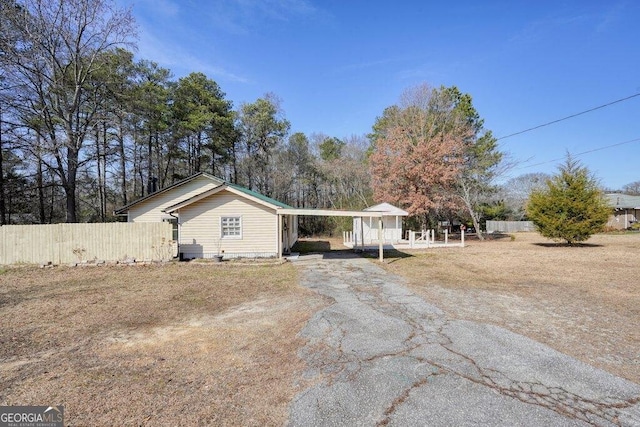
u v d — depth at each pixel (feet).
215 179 57.93
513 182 145.69
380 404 10.09
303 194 124.36
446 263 41.09
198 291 26.63
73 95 61.16
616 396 10.50
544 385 11.18
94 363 13.29
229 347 14.88
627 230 95.09
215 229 46.26
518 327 17.16
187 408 10.02
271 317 19.40
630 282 28.07
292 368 12.67
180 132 80.59
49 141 56.44
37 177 67.67
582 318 18.60
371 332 16.52
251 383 11.56
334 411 9.75
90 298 24.45
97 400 10.49
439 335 15.97
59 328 17.65
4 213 61.11
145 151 85.87
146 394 10.85
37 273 35.73
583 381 11.45
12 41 51.72
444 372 12.10
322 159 124.67
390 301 22.77
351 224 100.83
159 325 18.11
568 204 56.54
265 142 105.29
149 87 72.18
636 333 16.19
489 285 27.86
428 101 88.28
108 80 62.59
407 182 75.10
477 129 89.30
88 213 88.38
